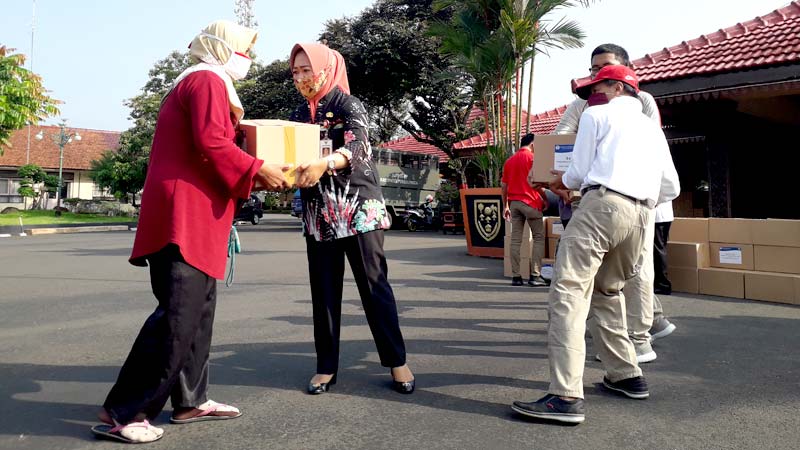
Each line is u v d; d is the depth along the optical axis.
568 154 3.43
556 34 10.25
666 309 4.79
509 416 2.41
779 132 9.83
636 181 2.48
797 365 3.13
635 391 2.62
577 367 2.34
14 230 19.45
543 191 6.21
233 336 3.99
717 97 7.72
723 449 2.05
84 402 2.64
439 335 3.95
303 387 2.84
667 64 8.58
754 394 2.66
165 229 2.09
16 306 5.32
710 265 5.68
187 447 2.10
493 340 3.81
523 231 6.78
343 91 2.86
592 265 2.45
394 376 2.74
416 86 22.30
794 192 9.77
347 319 4.56
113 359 3.44
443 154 25.31
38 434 2.24
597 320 2.70
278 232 18.67
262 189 2.32
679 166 12.11
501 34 10.12
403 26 21.38
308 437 2.19
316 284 2.82
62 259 10.03
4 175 38.25
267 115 26.30
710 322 4.27
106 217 31.56
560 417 2.29
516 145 10.62
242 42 2.30
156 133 2.22
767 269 5.27
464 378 2.96
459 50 10.70
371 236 2.74
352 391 2.77
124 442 2.14
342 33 22.58
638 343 3.22
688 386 2.79
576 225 2.49
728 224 5.54
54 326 4.42
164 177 2.13
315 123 2.83
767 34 8.12
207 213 2.17
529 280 6.30
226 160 2.10
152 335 2.13
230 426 2.32
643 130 2.58
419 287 6.17
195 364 2.35
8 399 2.68
